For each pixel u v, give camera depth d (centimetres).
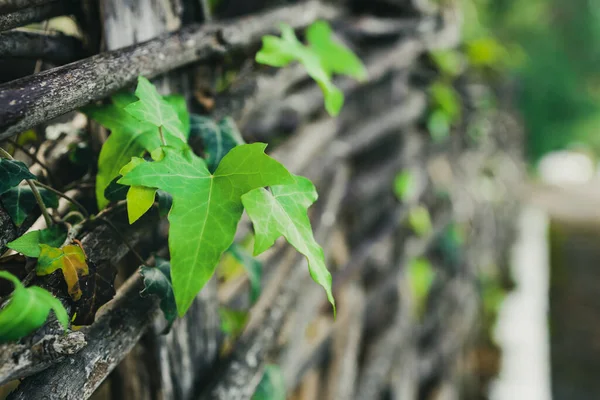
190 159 38
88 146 43
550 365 188
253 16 52
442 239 132
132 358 45
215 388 48
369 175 88
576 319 226
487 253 210
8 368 33
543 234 332
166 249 44
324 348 79
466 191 158
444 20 102
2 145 41
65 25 44
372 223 90
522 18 452
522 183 377
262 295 59
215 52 46
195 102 47
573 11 511
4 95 34
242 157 38
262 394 56
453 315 146
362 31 77
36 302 33
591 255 317
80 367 37
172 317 41
